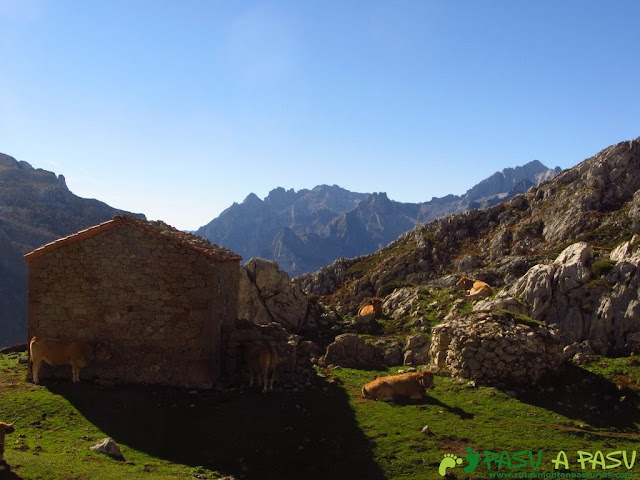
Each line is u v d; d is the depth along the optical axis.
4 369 20.70
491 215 74.25
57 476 11.39
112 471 12.16
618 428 16.83
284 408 17.06
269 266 30.39
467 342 20.58
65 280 19.41
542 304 26.80
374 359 23.84
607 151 71.19
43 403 16.70
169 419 16.00
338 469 13.59
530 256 49.34
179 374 18.53
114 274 19.14
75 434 14.80
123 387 18.25
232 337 20.05
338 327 29.42
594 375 20.31
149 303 18.92
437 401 18.31
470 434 15.63
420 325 29.11
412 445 14.86
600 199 64.44
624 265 26.50
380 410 17.42
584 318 25.56
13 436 14.28
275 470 13.49
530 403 18.33
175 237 18.97
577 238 57.69
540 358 19.77
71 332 19.30
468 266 62.88
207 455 14.08
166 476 12.32
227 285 20.81
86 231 19.25
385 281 64.94
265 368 18.34
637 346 23.05
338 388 19.70
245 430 15.45
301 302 30.22
